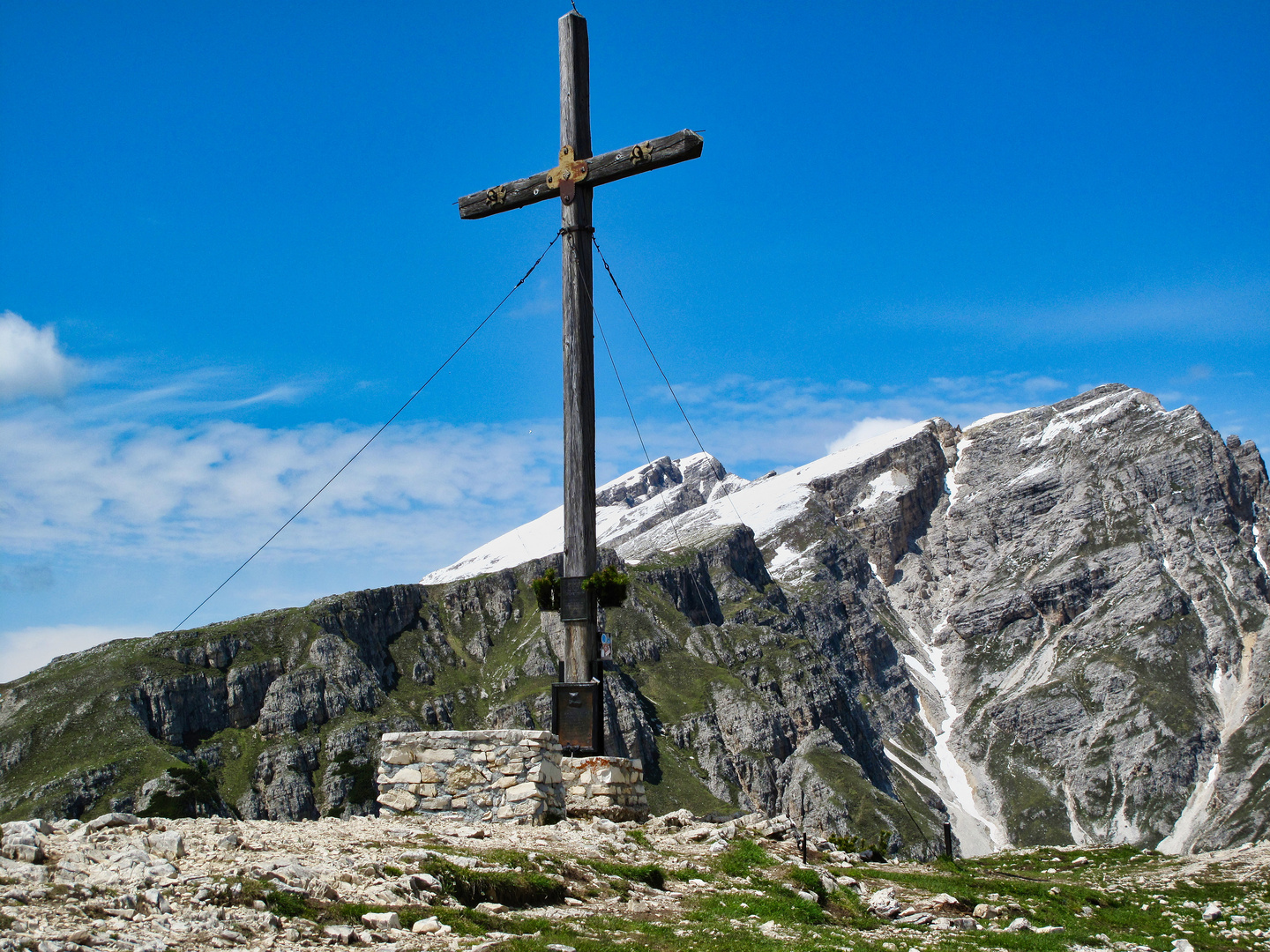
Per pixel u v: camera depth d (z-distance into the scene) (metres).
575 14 31.39
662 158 29.17
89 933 12.62
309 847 18.05
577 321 30.23
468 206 32.09
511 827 23.22
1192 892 34.00
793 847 27.84
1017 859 45.44
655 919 18.11
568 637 28.95
